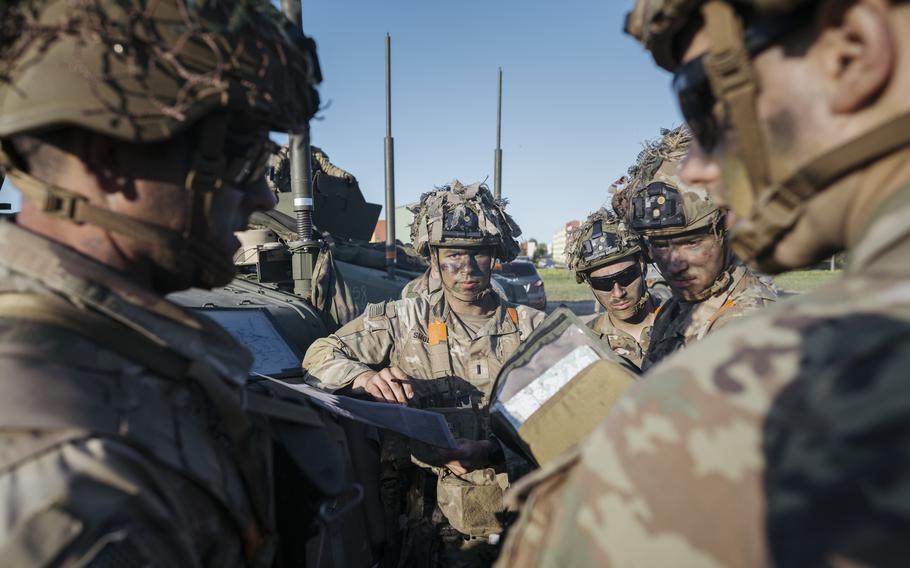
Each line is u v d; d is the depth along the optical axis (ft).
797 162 1.94
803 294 1.95
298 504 3.91
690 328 6.32
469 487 7.30
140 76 2.67
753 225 2.10
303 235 14.76
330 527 4.97
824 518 1.45
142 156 2.85
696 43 2.25
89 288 2.78
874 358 1.51
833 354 1.59
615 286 9.11
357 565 5.42
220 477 2.91
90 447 2.36
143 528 2.33
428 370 8.95
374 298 17.70
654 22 2.25
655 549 1.73
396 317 9.39
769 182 2.06
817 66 1.86
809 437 1.53
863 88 1.75
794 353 1.67
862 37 1.72
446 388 8.85
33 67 2.66
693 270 6.07
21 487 2.18
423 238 9.96
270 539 3.37
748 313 5.78
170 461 2.63
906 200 1.72
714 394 1.75
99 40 2.61
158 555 2.36
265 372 8.56
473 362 9.07
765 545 1.54
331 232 20.56
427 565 7.37
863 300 1.66
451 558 7.27
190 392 3.05
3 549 2.06
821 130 1.87
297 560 3.85
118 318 2.83
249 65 2.95
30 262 2.75
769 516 1.54
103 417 2.51
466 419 8.21
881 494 1.39
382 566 6.23
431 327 9.20
